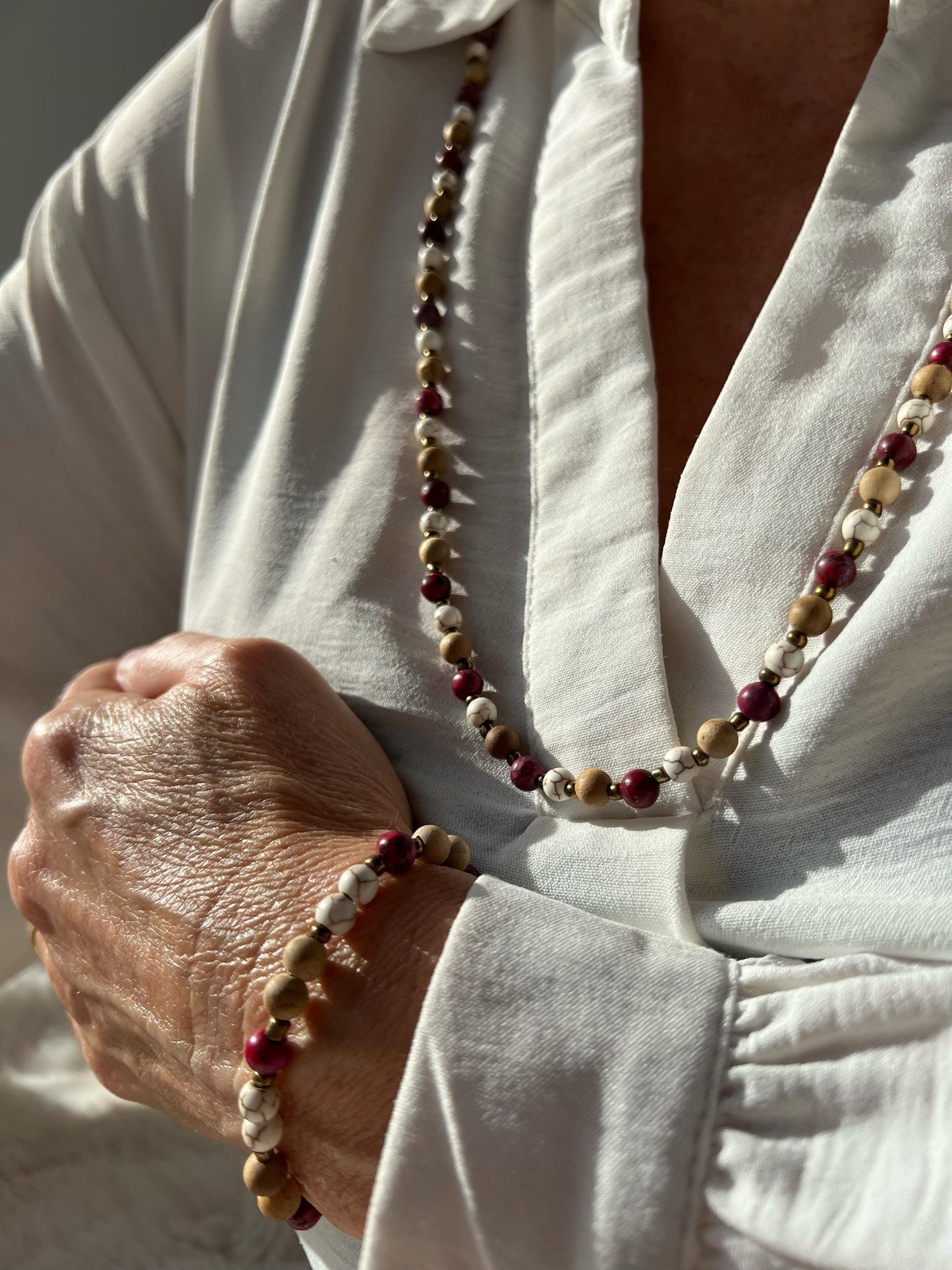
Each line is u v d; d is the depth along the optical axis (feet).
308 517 1.33
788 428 1.12
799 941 1.04
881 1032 0.94
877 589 1.06
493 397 1.28
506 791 1.20
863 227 1.15
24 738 1.55
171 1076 1.16
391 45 1.40
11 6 2.24
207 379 1.49
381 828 1.16
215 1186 1.48
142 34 2.36
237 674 1.23
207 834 1.16
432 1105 0.98
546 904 1.04
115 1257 1.42
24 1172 1.51
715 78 1.29
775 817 1.08
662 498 1.22
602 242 1.24
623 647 1.14
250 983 1.08
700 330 1.25
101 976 1.18
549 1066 0.97
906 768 1.04
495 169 1.33
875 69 1.18
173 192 1.49
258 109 1.47
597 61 1.33
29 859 1.24
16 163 2.36
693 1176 0.93
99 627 1.59
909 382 1.10
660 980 0.99
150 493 1.58
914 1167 0.90
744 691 1.09
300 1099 1.04
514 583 1.23
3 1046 1.66
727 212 1.28
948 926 0.97
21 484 1.53
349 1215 1.05
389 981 1.04
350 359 1.36
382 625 1.26
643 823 1.13
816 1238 0.89
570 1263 0.94
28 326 1.53
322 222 1.39
